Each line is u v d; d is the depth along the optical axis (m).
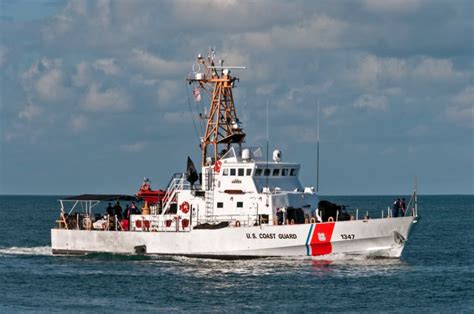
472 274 156.25
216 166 164.75
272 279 145.50
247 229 159.12
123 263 167.12
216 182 164.50
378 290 137.88
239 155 168.62
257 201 161.00
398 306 127.19
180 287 141.00
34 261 175.38
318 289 137.88
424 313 122.75
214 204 164.38
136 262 167.25
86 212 190.88
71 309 125.88
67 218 182.75
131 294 136.75
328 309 124.75
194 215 166.88
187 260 165.50
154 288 141.00
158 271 156.00
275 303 128.50
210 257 163.50
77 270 160.38
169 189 171.62
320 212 159.62
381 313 122.62
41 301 132.12
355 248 156.25
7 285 146.38
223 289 138.50
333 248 156.50
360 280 145.00
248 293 135.50
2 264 171.25
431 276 152.50
